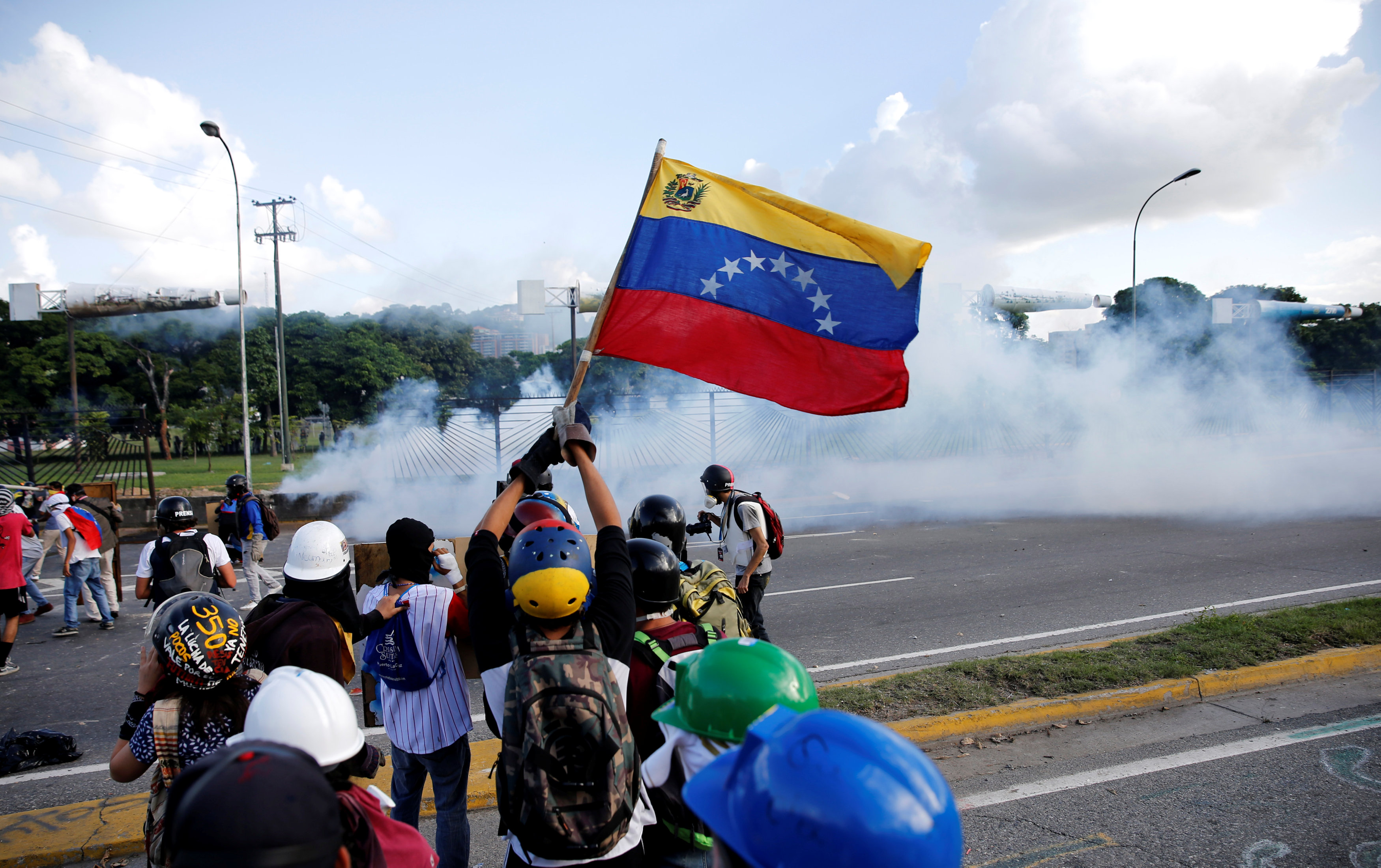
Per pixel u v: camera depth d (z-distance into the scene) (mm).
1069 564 9664
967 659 6121
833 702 4863
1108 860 3332
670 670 2289
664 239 3609
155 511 15289
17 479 17156
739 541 5512
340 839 1173
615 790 1865
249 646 2633
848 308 3621
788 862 1051
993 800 3893
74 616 7930
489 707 2143
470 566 2301
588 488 2451
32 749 4680
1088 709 4848
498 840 3711
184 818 1087
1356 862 3266
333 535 2926
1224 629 6051
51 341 37750
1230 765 4168
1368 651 5590
